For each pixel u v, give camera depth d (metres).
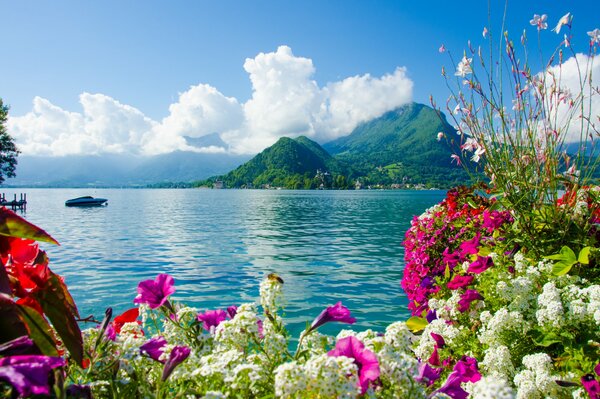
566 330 3.01
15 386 0.99
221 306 9.25
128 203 73.69
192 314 2.11
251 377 1.46
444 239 6.95
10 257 1.64
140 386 1.71
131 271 13.16
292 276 12.40
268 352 1.86
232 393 1.53
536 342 3.01
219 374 1.56
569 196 4.30
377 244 20.03
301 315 8.43
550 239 4.23
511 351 3.08
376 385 1.63
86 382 1.67
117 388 1.64
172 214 43.97
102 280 11.78
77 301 9.62
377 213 45.22
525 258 4.09
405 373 1.58
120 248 18.59
